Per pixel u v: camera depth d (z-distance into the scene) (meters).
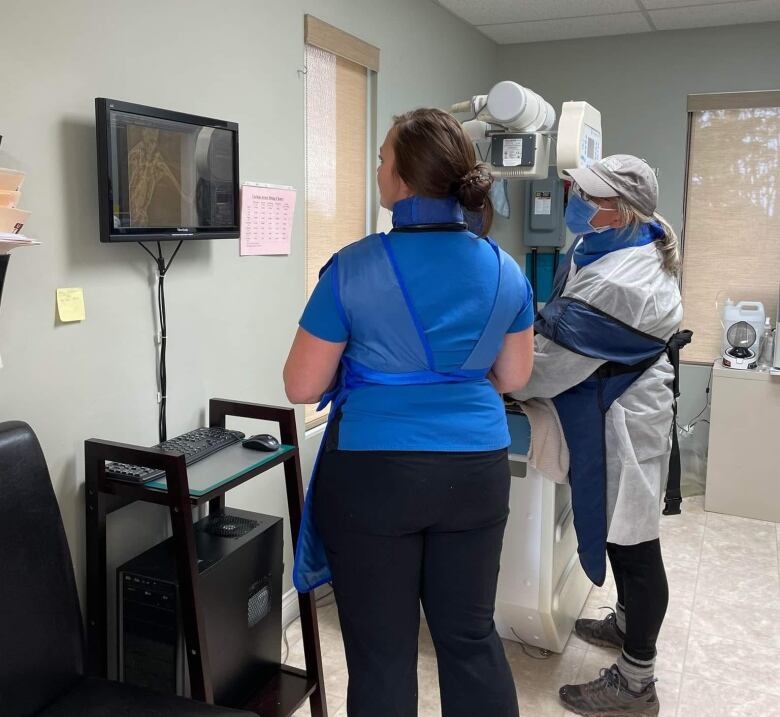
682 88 3.96
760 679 2.36
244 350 2.34
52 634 1.49
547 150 2.68
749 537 3.42
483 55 4.10
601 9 3.55
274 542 2.07
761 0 3.39
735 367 3.60
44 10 1.58
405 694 1.46
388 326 1.34
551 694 2.28
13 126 1.54
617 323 1.95
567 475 2.15
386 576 1.41
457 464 1.39
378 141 3.06
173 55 1.94
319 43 2.55
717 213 4.03
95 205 1.75
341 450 1.41
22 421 1.51
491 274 1.38
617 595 2.67
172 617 1.75
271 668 2.10
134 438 1.94
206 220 1.98
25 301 1.61
